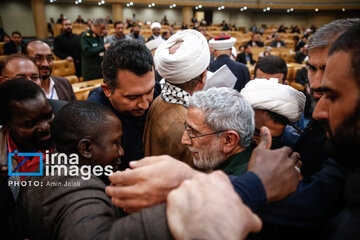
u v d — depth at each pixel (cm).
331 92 44
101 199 56
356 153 43
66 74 432
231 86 126
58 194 55
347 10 1800
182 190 37
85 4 1869
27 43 186
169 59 91
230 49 274
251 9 1914
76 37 478
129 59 84
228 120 74
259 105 86
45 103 85
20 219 60
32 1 1481
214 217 31
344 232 40
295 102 87
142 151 120
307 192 52
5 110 79
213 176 39
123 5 1850
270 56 181
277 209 52
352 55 40
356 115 41
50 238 53
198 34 103
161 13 2036
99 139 65
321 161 87
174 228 34
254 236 56
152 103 111
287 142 103
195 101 79
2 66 133
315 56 79
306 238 53
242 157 78
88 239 45
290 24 2117
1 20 1675
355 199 41
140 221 40
